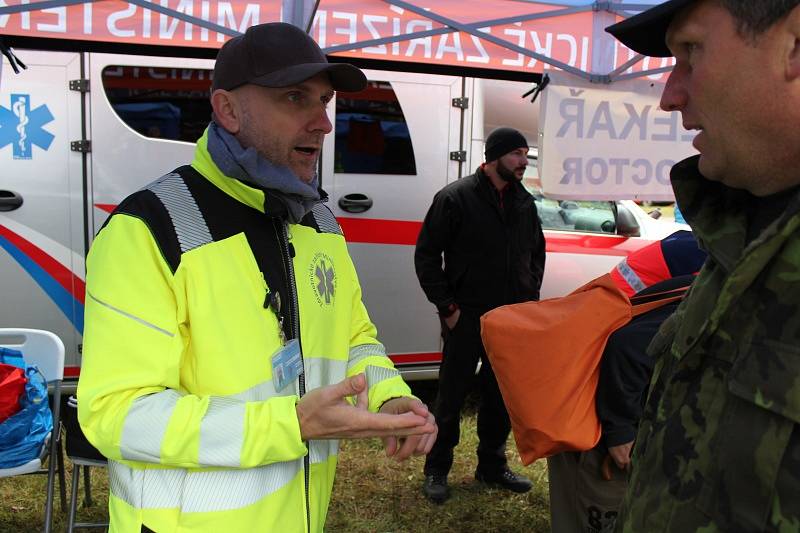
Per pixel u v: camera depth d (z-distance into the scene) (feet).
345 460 12.12
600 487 6.25
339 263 4.59
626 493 3.25
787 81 2.40
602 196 9.45
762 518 2.39
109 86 11.72
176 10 7.20
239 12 7.36
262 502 3.74
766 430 2.40
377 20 7.97
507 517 10.44
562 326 5.68
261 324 3.79
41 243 11.60
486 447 11.12
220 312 3.65
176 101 12.08
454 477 11.64
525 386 5.73
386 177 12.96
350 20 7.86
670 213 16.02
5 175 11.39
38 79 11.39
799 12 2.31
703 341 2.73
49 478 8.05
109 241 3.59
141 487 3.66
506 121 13.60
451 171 13.34
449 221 10.27
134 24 7.26
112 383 3.43
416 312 13.32
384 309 13.14
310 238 4.34
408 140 13.06
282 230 4.04
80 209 11.71
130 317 3.48
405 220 13.10
